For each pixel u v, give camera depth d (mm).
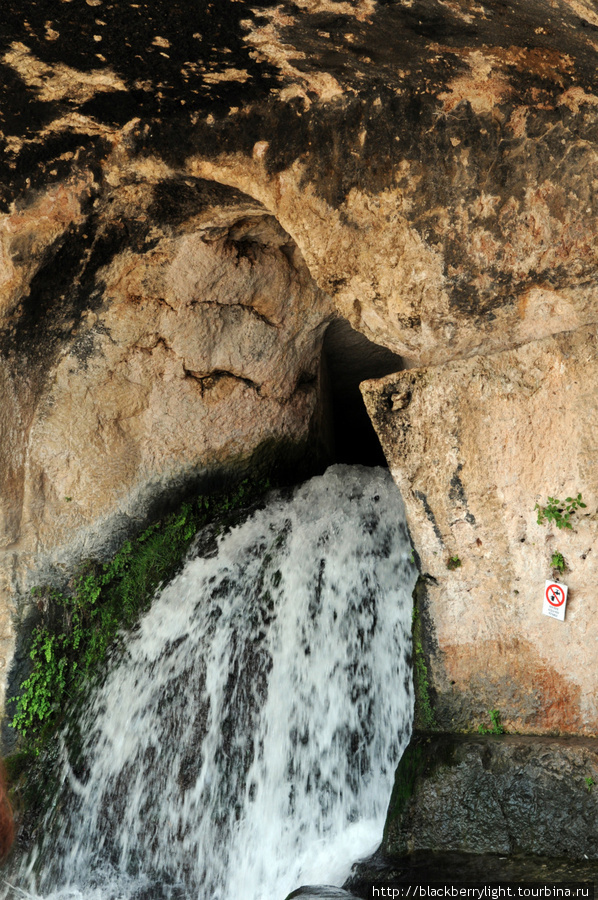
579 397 3820
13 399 5102
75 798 4918
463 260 3855
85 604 5582
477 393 4043
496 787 3748
